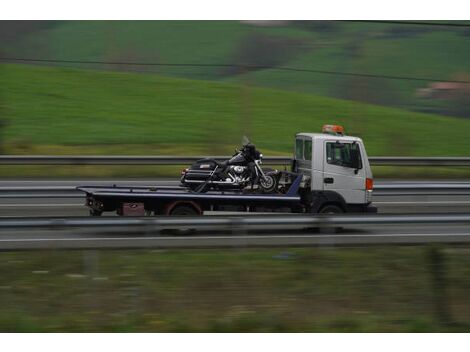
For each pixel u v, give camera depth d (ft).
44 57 563.48
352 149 189.06
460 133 474.08
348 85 565.94
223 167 187.93
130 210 176.14
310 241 158.20
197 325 115.55
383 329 117.70
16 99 464.65
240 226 152.25
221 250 150.82
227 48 615.98
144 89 518.78
